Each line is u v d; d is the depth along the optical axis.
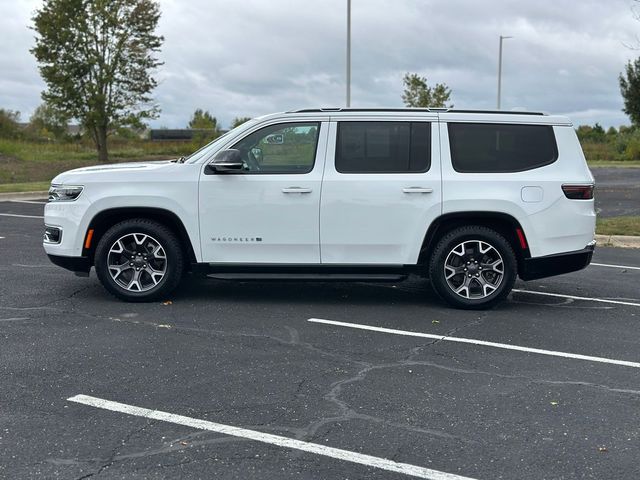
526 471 3.91
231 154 7.15
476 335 6.59
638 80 45.12
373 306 7.65
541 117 7.50
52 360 5.62
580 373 5.57
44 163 29.98
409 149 7.43
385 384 5.23
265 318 7.05
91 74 30.80
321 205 7.33
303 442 4.22
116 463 3.93
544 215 7.36
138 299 7.52
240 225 7.37
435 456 4.07
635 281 9.27
